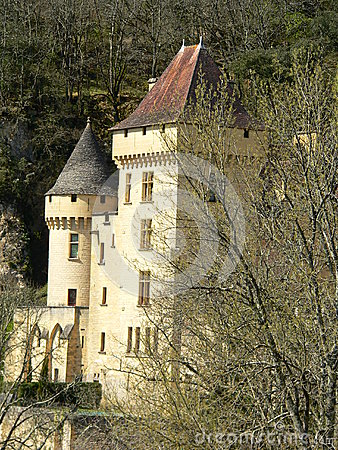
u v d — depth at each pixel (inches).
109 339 7780.5
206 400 3799.2
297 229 3836.1
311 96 4190.5
